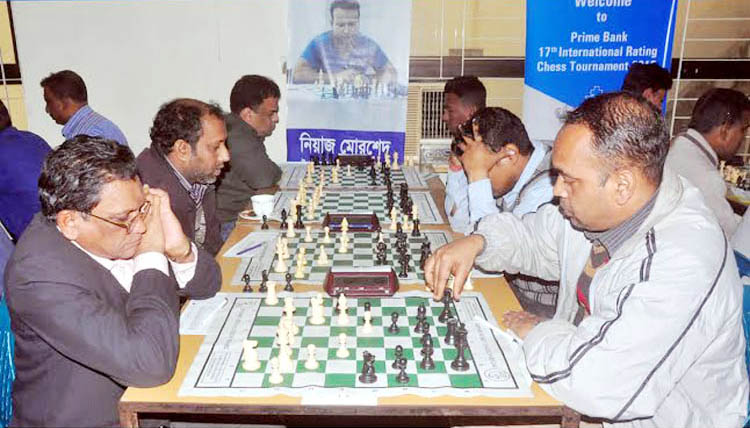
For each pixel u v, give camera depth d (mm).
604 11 4586
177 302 1705
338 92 4965
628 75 3535
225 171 3668
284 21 4910
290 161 5164
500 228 2100
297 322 1853
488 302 2004
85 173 1512
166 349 1528
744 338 1657
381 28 4809
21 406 1652
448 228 2857
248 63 5008
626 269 1535
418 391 1480
